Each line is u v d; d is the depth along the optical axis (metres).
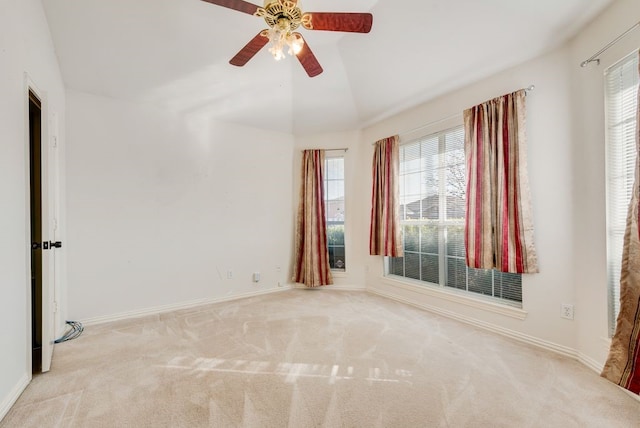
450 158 3.11
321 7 2.41
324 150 4.36
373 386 1.78
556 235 2.26
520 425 1.44
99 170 2.98
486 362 2.09
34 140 2.28
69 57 2.58
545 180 2.33
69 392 1.72
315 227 4.25
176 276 3.43
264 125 4.12
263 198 4.19
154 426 1.44
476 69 2.62
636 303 1.53
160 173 3.35
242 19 2.52
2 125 1.50
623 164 1.83
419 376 1.90
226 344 2.40
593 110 2.00
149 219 3.26
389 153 3.68
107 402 1.63
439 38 2.51
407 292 3.55
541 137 2.35
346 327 2.77
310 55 2.20
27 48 1.84
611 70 1.88
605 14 1.88
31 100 2.12
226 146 3.87
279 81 3.36
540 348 2.31
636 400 1.63
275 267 4.28
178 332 2.66
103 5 2.30
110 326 2.83
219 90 3.30
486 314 2.72
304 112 3.92
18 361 1.68
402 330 2.70
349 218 4.29
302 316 3.10
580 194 2.11
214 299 3.70
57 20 2.30
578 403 1.61
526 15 2.10
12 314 1.61
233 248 3.89
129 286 3.12
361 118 3.96
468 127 2.76
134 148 3.19
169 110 3.43
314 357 2.16
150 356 2.18
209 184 3.71
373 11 2.48
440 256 3.21
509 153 2.46
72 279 2.82
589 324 2.04
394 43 2.73
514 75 2.53
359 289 4.22
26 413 1.54
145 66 2.83
